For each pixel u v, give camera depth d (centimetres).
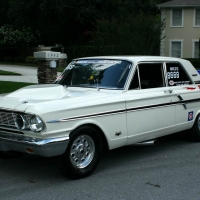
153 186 511
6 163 614
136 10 3866
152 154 676
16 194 479
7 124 513
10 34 3894
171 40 3316
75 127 508
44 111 477
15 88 1284
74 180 530
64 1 3462
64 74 681
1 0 4547
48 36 4134
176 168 593
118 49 2705
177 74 698
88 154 543
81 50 3334
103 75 621
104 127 546
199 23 3247
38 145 475
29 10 3691
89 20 3566
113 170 579
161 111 640
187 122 708
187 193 488
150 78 638
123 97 573
